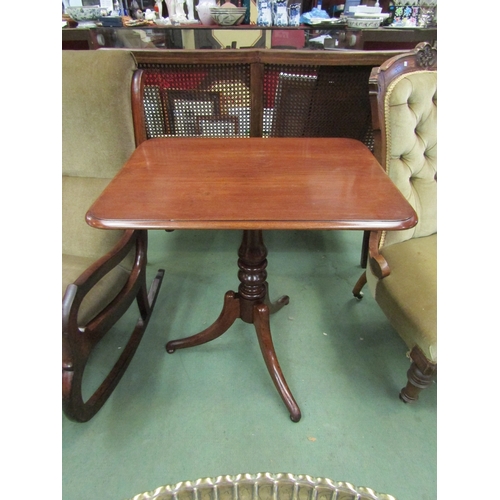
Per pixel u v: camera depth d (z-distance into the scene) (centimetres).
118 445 98
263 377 118
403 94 100
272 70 133
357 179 77
